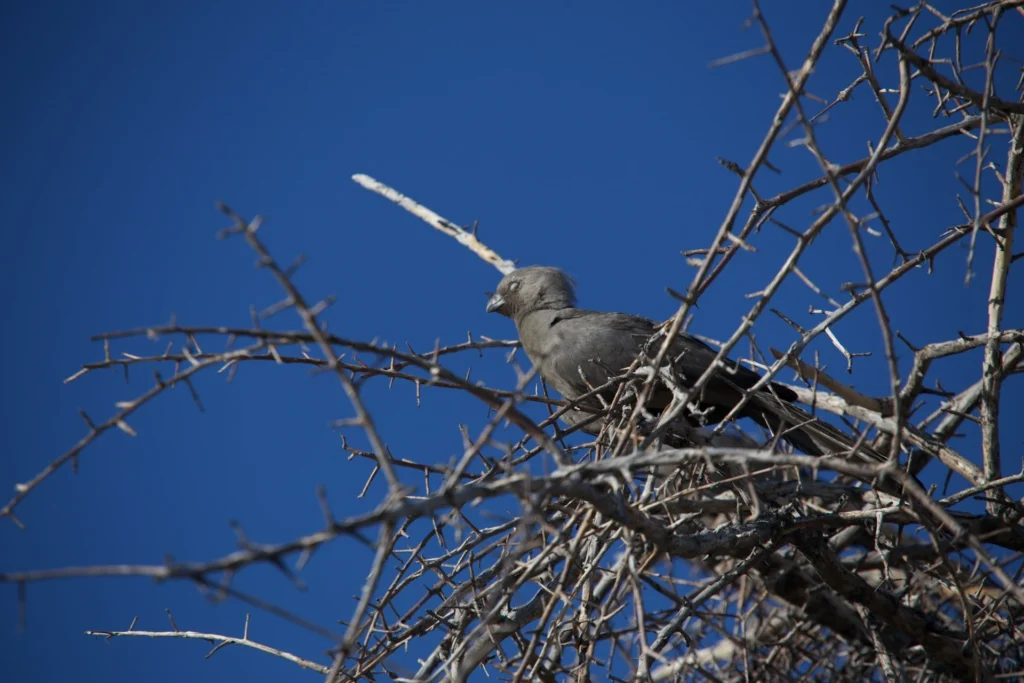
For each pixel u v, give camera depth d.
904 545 12.03
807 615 11.85
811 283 7.55
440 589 9.29
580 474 6.96
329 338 7.33
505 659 9.31
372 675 8.98
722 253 8.38
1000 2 8.12
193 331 6.88
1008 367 10.40
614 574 9.70
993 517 10.62
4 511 6.80
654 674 11.50
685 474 9.90
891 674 10.70
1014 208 9.69
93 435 6.95
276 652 9.79
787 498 10.30
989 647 10.72
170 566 4.63
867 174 7.23
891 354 6.91
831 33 7.12
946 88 8.44
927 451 11.52
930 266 9.05
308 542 5.09
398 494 5.69
